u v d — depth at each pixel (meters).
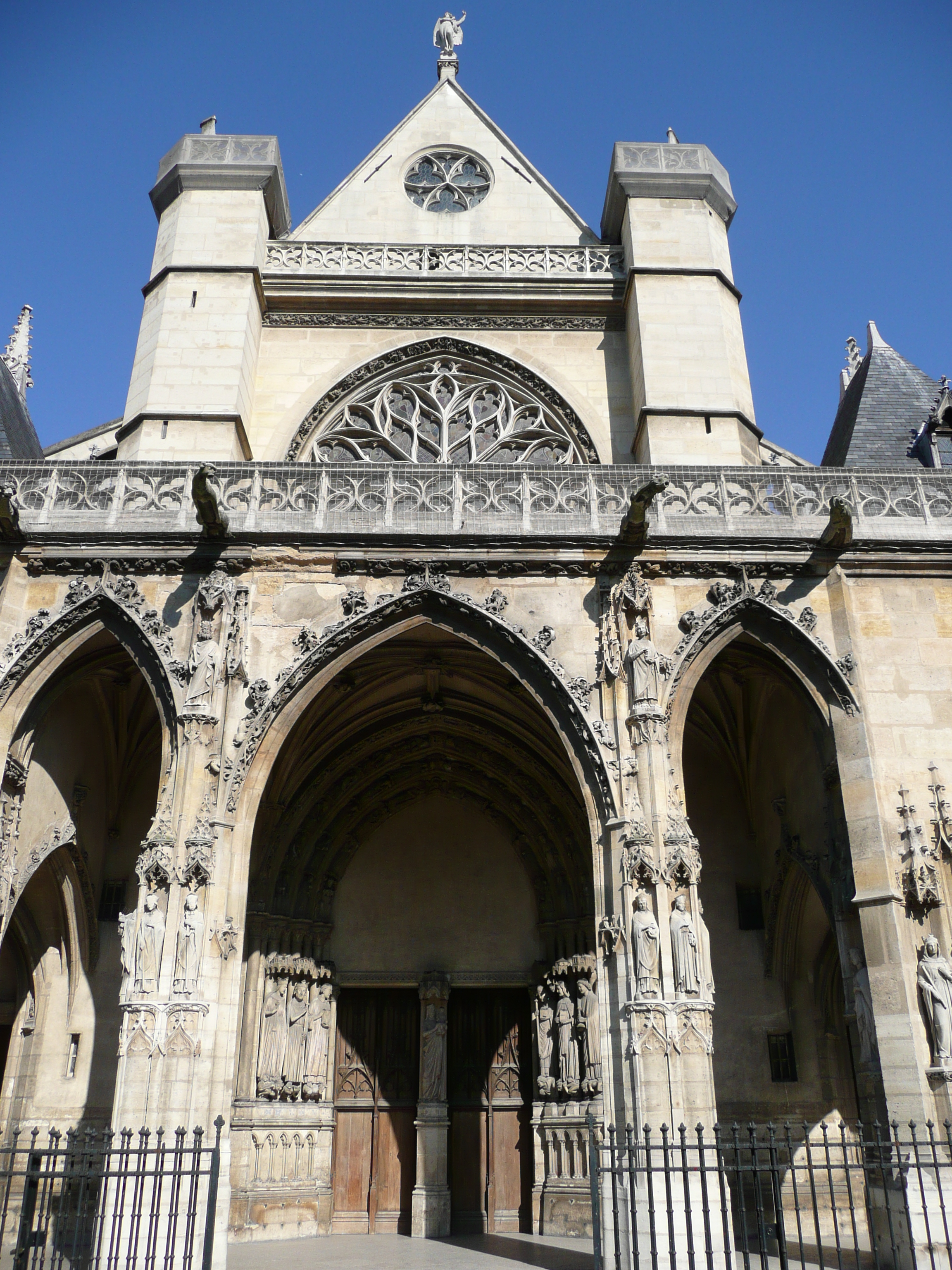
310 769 24.45
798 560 20.34
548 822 25.06
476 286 29.92
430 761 25.98
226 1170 16.41
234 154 30.47
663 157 31.16
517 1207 23.34
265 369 29.22
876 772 18.95
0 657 18.98
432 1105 23.47
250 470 20.78
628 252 30.06
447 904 25.36
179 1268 15.45
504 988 24.94
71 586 19.67
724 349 27.95
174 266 28.31
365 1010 24.95
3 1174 13.13
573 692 19.11
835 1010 22.83
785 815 22.78
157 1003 16.44
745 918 23.97
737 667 22.39
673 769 18.69
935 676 19.80
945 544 20.48
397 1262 17.97
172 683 18.78
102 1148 14.67
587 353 29.89
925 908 18.00
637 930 17.17
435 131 33.66
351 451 28.91
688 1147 13.69
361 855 25.84
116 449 30.42
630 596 19.62
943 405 25.98
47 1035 21.75
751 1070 22.72
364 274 29.80
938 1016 17.08
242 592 19.64
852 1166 13.32
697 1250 15.70
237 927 17.66
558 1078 23.17
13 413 27.89
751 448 27.59
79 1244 12.77
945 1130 16.45
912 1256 15.71
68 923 22.11
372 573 20.02
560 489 20.95
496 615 19.66
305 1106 23.00
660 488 18.89
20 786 19.14
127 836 23.83
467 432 29.09
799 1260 18.23
